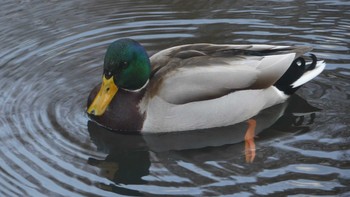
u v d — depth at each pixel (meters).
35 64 12.78
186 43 13.26
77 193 9.23
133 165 10.03
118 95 10.91
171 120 10.67
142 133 10.87
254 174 9.59
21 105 11.50
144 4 14.88
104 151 10.36
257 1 14.79
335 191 9.06
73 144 10.48
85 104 11.59
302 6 14.43
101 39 13.57
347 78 12.02
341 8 14.24
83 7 14.87
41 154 10.17
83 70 12.59
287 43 13.05
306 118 11.04
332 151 10.09
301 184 9.26
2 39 13.61
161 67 10.94
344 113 11.10
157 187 9.39
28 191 9.26
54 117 11.18
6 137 10.59
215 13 14.34
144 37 13.56
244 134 10.79
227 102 10.77
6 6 14.92
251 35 13.39
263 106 11.20
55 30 13.94
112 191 9.31
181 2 14.89
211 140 10.71
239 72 10.79
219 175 9.62
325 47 12.91
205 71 10.71
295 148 10.26
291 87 11.32
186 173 9.74
